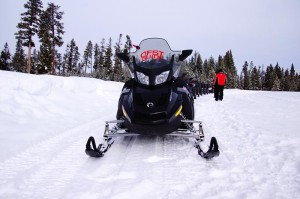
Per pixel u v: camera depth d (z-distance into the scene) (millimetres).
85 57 72938
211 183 2926
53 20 43094
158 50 4859
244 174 3154
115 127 4461
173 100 4184
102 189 2846
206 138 4895
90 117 7418
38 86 8328
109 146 4270
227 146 4316
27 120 6109
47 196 2721
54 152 4160
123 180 3068
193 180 3018
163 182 2975
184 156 3867
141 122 3947
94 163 3664
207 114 7684
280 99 12273
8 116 6004
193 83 12180
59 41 43750
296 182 2889
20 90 7695
